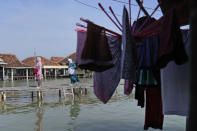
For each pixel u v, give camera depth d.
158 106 4.04
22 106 11.95
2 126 7.73
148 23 3.83
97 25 3.11
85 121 8.29
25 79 41.16
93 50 2.99
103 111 10.16
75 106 11.76
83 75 44.22
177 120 7.98
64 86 15.70
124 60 2.90
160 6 3.45
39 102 13.29
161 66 2.69
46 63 43.16
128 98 14.32
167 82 3.37
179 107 3.30
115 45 3.68
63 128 7.40
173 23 2.52
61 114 9.68
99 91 3.78
